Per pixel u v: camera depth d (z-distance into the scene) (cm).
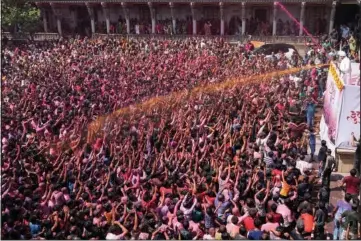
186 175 1703
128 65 3669
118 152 1953
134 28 5438
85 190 1623
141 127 2264
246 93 2805
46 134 2173
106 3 5303
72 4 5469
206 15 5344
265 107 2588
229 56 3988
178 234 1347
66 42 4781
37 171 1755
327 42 4450
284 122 2453
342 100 2159
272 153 1842
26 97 2733
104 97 2764
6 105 2542
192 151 1914
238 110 2475
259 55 4031
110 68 3569
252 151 1936
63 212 1445
